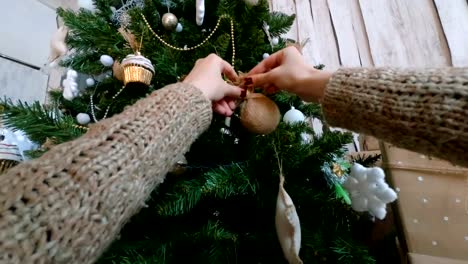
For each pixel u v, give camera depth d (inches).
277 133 20.8
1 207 8.4
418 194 22.9
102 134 11.7
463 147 11.2
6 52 45.3
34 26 50.2
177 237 20.8
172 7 27.1
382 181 18.7
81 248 9.4
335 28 50.7
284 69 19.3
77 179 9.9
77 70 27.6
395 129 12.9
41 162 10.0
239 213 23.1
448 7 43.7
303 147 21.0
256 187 20.7
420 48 44.8
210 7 26.0
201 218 22.7
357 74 15.1
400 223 23.2
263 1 24.0
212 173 20.1
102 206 10.2
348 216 21.0
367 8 48.9
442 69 12.8
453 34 43.1
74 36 26.8
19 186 9.0
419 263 20.8
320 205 21.1
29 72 47.5
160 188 21.2
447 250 21.2
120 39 24.4
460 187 22.3
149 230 22.1
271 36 28.6
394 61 46.1
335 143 21.3
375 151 30.7
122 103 24.4
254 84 20.3
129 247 20.0
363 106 14.0
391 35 46.9
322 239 19.8
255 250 21.2
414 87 12.6
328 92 15.8
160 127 13.2
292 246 16.1
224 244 19.6
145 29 22.7
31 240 8.3
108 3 28.7
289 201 16.2
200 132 16.5
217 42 23.0
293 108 23.9
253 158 21.3
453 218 21.8
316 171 22.4
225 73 20.1
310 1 53.4
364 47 48.5
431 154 12.4
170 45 23.2
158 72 23.1
